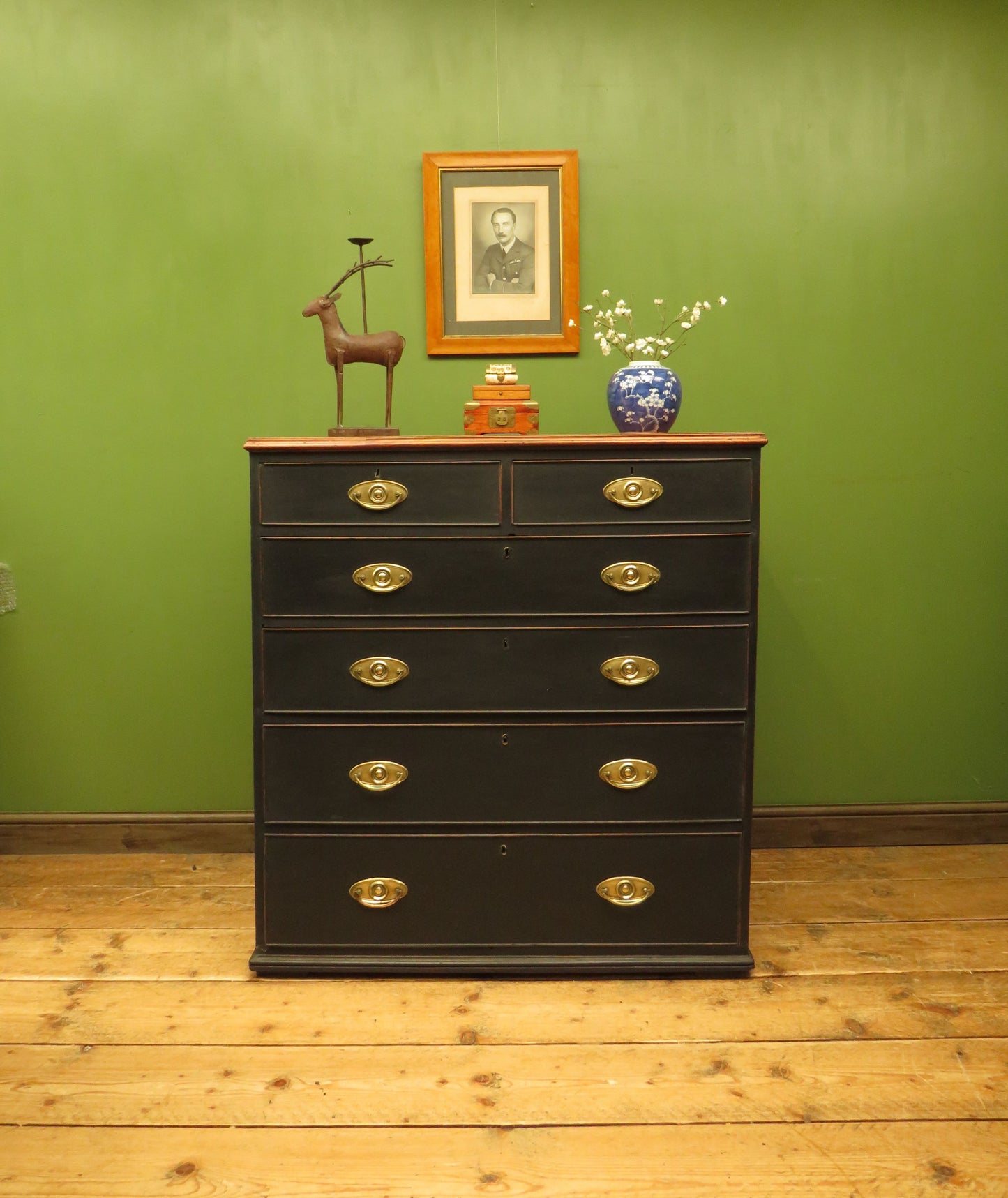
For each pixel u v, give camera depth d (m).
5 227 2.60
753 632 2.02
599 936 2.07
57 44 2.55
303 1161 1.51
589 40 2.57
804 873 2.59
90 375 2.64
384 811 2.06
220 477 2.67
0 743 2.73
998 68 2.58
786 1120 1.60
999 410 2.67
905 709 2.74
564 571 2.01
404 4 2.55
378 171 2.59
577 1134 1.57
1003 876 2.56
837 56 2.57
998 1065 1.74
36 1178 1.47
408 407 2.66
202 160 2.58
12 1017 1.91
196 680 2.73
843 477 2.68
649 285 2.62
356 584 2.02
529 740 2.05
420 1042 1.83
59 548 2.69
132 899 2.45
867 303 2.63
